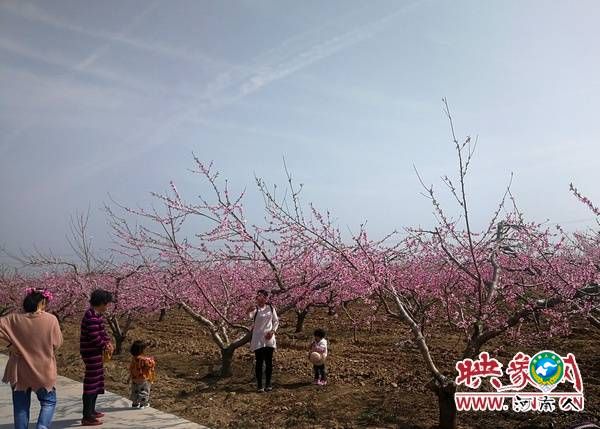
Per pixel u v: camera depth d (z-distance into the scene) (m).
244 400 6.73
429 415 5.79
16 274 18.12
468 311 7.61
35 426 5.56
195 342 12.37
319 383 7.38
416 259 8.27
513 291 6.31
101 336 5.76
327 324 14.09
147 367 6.41
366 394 6.71
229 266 9.83
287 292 8.16
